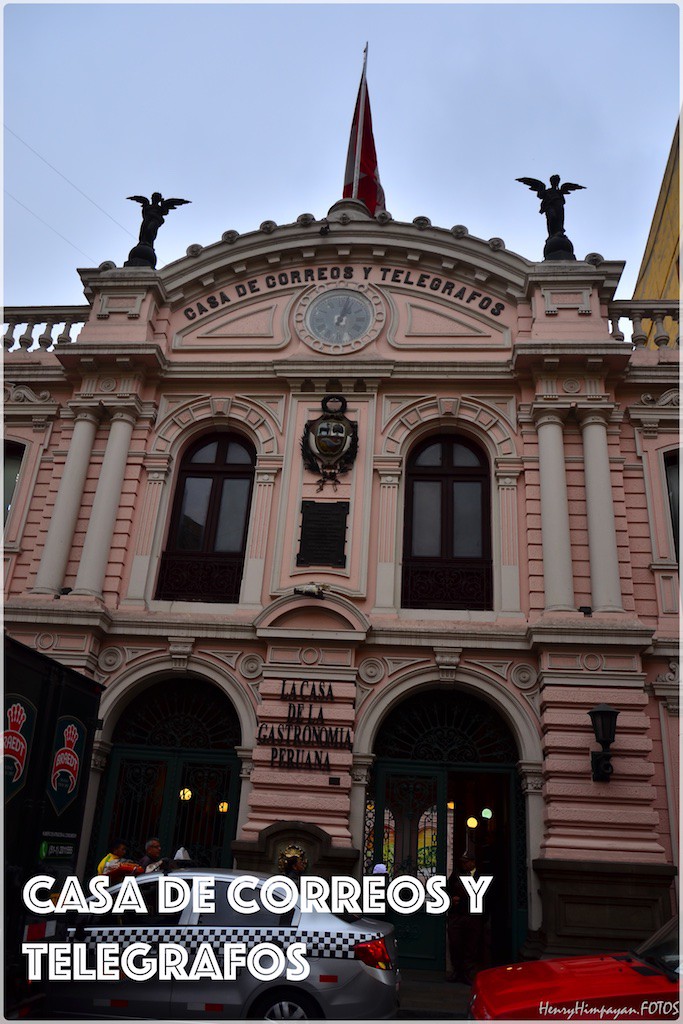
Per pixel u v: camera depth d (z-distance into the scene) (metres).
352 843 11.73
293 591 12.95
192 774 12.98
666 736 12.21
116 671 13.15
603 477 13.45
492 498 14.02
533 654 12.69
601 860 11.05
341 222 15.95
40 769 8.41
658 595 13.08
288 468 14.30
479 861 13.55
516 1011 5.30
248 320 15.77
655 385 14.35
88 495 14.46
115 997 7.38
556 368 14.17
